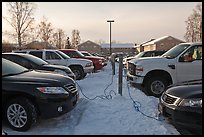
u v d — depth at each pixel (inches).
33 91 209.5
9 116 212.7
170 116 211.2
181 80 345.4
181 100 201.5
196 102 193.5
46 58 537.3
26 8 2352.4
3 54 375.6
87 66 559.5
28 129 209.2
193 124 192.7
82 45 4185.5
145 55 673.6
